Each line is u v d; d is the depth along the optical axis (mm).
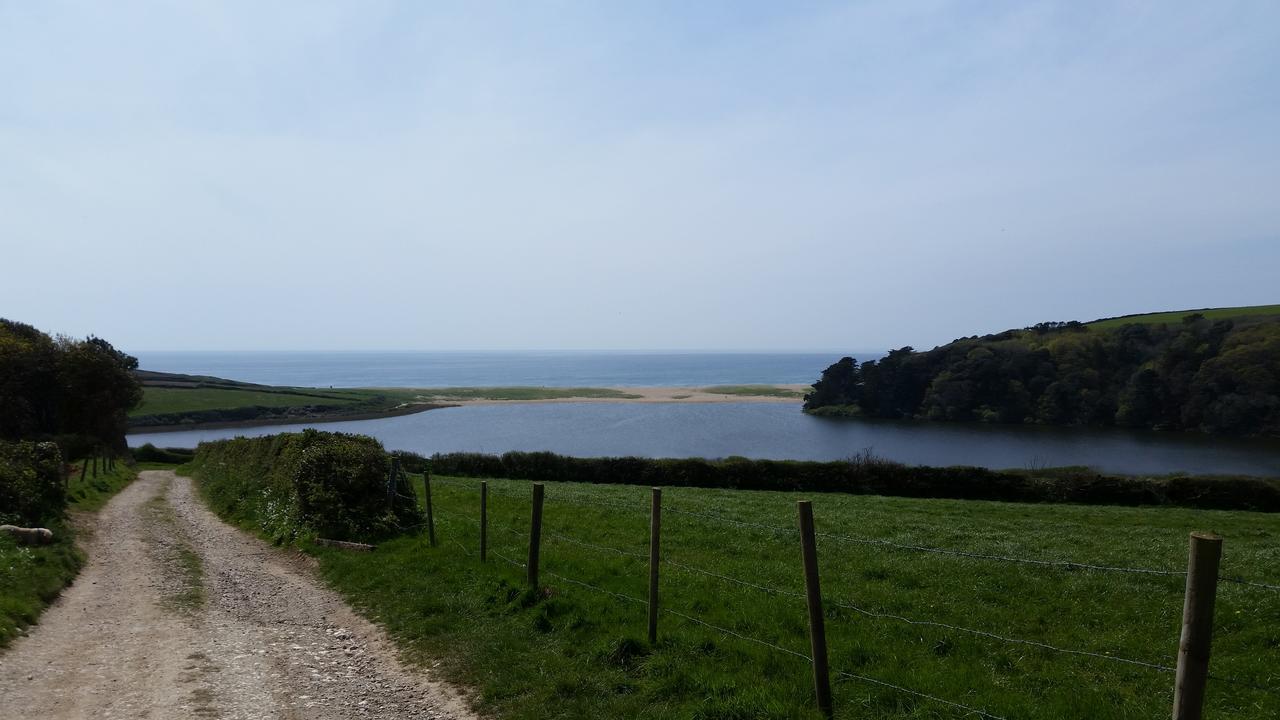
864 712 6523
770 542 14594
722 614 9281
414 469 38750
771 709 6492
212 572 13984
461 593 10914
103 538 17547
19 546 12867
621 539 14930
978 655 7988
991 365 104375
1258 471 60938
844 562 12539
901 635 8625
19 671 7902
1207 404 86562
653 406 123188
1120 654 7926
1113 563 12820
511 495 22922
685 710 6766
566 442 80438
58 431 40906
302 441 20203
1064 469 32219
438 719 7031
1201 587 4016
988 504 25906
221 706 7270
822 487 33062
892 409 108938
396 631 9781
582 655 8242
